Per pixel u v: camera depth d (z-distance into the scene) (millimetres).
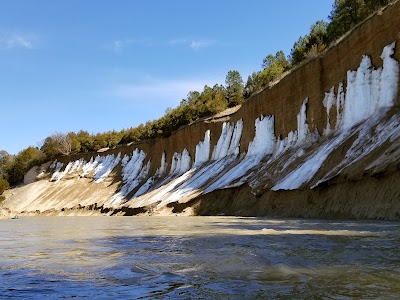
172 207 53281
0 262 11227
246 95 82875
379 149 25750
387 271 7719
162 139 83438
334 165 30781
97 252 13023
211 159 65375
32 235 22734
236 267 8930
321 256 9805
